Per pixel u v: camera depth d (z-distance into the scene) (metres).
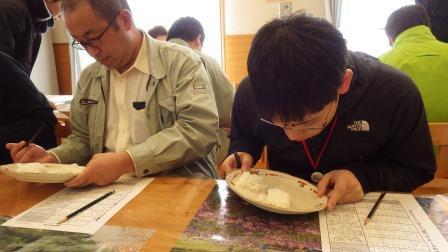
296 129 0.71
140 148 1.02
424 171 0.94
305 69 0.61
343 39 0.67
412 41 1.85
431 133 1.09
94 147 1.28
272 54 0.63
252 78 0.67
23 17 1.67
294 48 0.62
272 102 0.65
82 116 1.31
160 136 1.08
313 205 0.78
